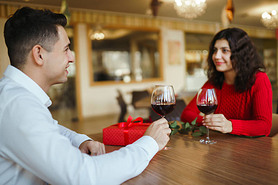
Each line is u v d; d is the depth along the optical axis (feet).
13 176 2.50
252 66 5.39
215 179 2.44
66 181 2.15
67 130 3.91
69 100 28.07
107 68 28.43
